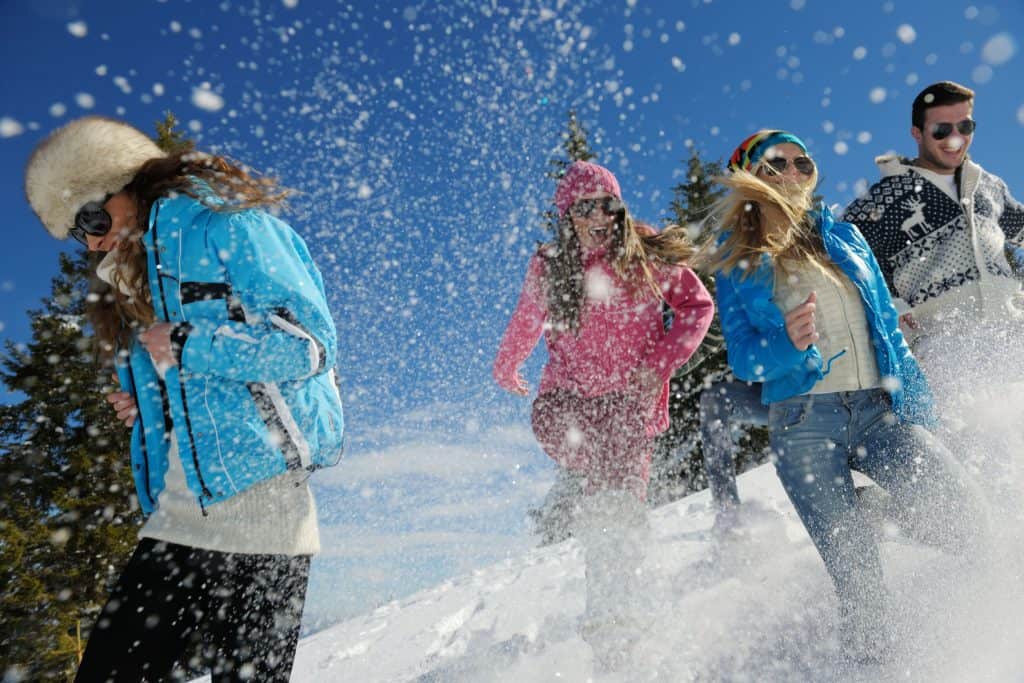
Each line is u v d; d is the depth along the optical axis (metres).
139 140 1.82
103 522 14.09
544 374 2.56
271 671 1.75
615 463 2.33
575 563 3.82
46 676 13.68
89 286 2.02
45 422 14.52
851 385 2.07
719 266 2.24
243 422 1.67
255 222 1.77
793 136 2.51
